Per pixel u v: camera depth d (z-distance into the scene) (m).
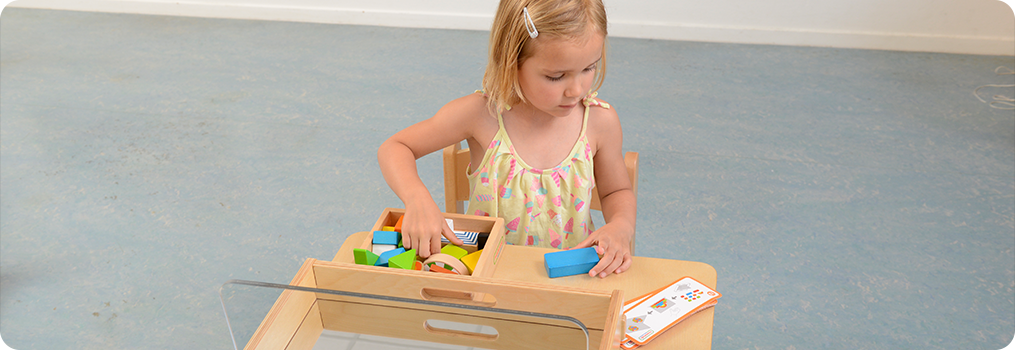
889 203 2.05
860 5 3.13
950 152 2.32
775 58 3.15
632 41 3.38
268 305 0.79
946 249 1.84
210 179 2.23
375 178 2.24
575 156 1.06
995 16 3.02
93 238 1.94
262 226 2.00
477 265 0.83
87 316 1.66
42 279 1.78
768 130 2.50
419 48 3.33
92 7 3.90
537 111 1.03
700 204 2.07
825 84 2.86
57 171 2.27
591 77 0.89
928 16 3.09
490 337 0.67
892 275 1.75
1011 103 2.65
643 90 2.84
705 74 2.99
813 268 1.78
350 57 3.23
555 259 0.89
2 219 2.02
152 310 1.68
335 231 1.98
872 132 2.47
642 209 2.05
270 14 3.74
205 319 1.65
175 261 1.85
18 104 2.75
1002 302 1.64
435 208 0.92
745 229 1.95
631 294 0.86
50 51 3.31
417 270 0.82
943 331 1.56
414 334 0.69
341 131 2.54
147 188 2.18
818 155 2.33
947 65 3.01
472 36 3.50
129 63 3.17
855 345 1.53
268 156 2.37
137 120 2.62
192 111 2.69
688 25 3.36
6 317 1.65
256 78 3.00
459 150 1.19
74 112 2.68
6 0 3.95
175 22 3.73
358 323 0.71
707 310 0.84
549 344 0.66
